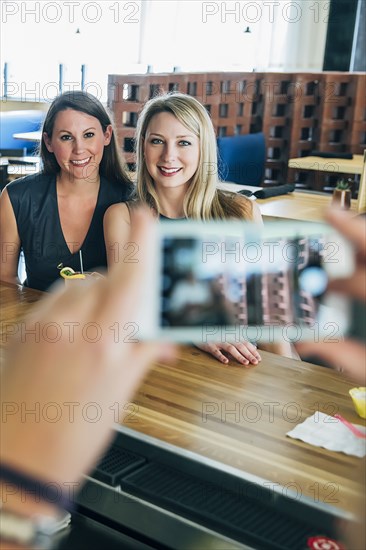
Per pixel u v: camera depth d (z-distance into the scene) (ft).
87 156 7.25
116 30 20.47
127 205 7.05
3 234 7.60
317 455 3.66
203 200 6.87
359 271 0.88
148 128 6.72
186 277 1.36
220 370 4.90
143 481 3.30
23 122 19.58
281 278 1.54
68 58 20.77
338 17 19.99
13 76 21.27
